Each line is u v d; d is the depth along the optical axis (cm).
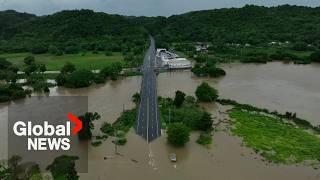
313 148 15400
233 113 19925
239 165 14000
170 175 13250
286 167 13850
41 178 12431
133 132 17312
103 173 13425
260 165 14000
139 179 12975
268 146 15612
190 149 15425
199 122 17400
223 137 16612
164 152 15150
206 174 13312
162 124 18175
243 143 15925
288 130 17412
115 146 15712
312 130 17550
